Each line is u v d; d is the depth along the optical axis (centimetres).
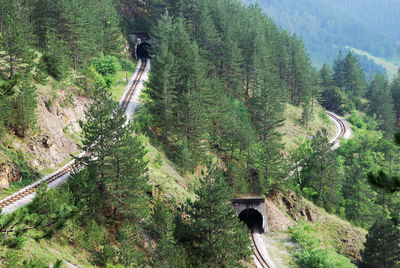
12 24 5022
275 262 4872
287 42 13550
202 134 6191
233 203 5834
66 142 4969
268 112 7962
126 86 8544
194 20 11831
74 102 5797
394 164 9044
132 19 12556
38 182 3962
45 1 7719
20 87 4441
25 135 4372
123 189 3647
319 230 6494
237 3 14425
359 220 7381
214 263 3688
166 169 5353
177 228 3841
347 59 16525
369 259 5394
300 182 7762
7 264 2083
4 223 1238
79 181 3381
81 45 7525
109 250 2984
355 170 7731
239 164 6788
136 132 5869
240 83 9462
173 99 6825
